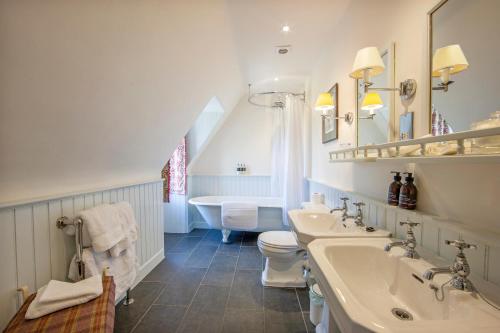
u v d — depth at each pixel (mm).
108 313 1125
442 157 701
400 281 949
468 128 788
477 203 803
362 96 1654
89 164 1600
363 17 1641
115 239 1580
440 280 791
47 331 993
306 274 2053
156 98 1782
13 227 1192
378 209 1435
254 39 2402
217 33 2012
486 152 641
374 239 1176
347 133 1965
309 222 1796
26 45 866
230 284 2223
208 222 3508
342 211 1778
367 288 1024
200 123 3740
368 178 1560
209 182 4098
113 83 1322
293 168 3348
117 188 1992
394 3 1270
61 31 938
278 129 3758
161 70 1636
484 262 769
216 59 2314
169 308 1871
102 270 1497
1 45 813
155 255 2625
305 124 3385
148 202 2496
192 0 1499
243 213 3266
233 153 4074
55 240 1417
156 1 1275
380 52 1416
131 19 1193
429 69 990
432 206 1000
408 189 1082
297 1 1830
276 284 2170
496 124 628
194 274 2428
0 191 1142
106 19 1073
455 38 856
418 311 843
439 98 935
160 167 2699
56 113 1130
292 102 3389
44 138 1162
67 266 1492
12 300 1185
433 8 965
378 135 1429
